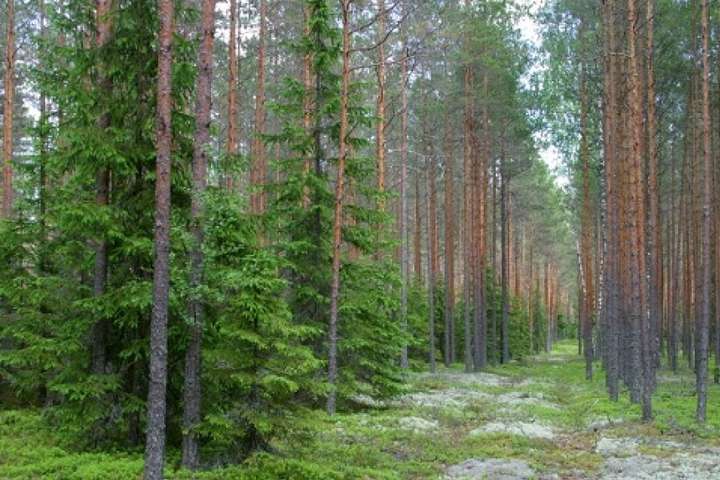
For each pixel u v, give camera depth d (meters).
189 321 10.48
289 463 10.21
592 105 31.28
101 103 11.97
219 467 10.49
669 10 24.58
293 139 18.28
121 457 10.84
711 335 37.75
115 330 12.13
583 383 31.66
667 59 26.25
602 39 26.81
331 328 17.55
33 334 12.77
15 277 14.47
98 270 12.05
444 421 18.56
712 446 15.33
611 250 25.19
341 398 19.44
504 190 44.84
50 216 12.34
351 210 18.67
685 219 36.47
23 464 10.27
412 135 38.06
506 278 46.06
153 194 12.21
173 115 12.16
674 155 35.84
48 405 14.95
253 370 10.62
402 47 27.44
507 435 16.56
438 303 44.03
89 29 12.50
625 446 15.40
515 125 36.31
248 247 11.03
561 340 101.31
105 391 11.57
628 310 27.78
